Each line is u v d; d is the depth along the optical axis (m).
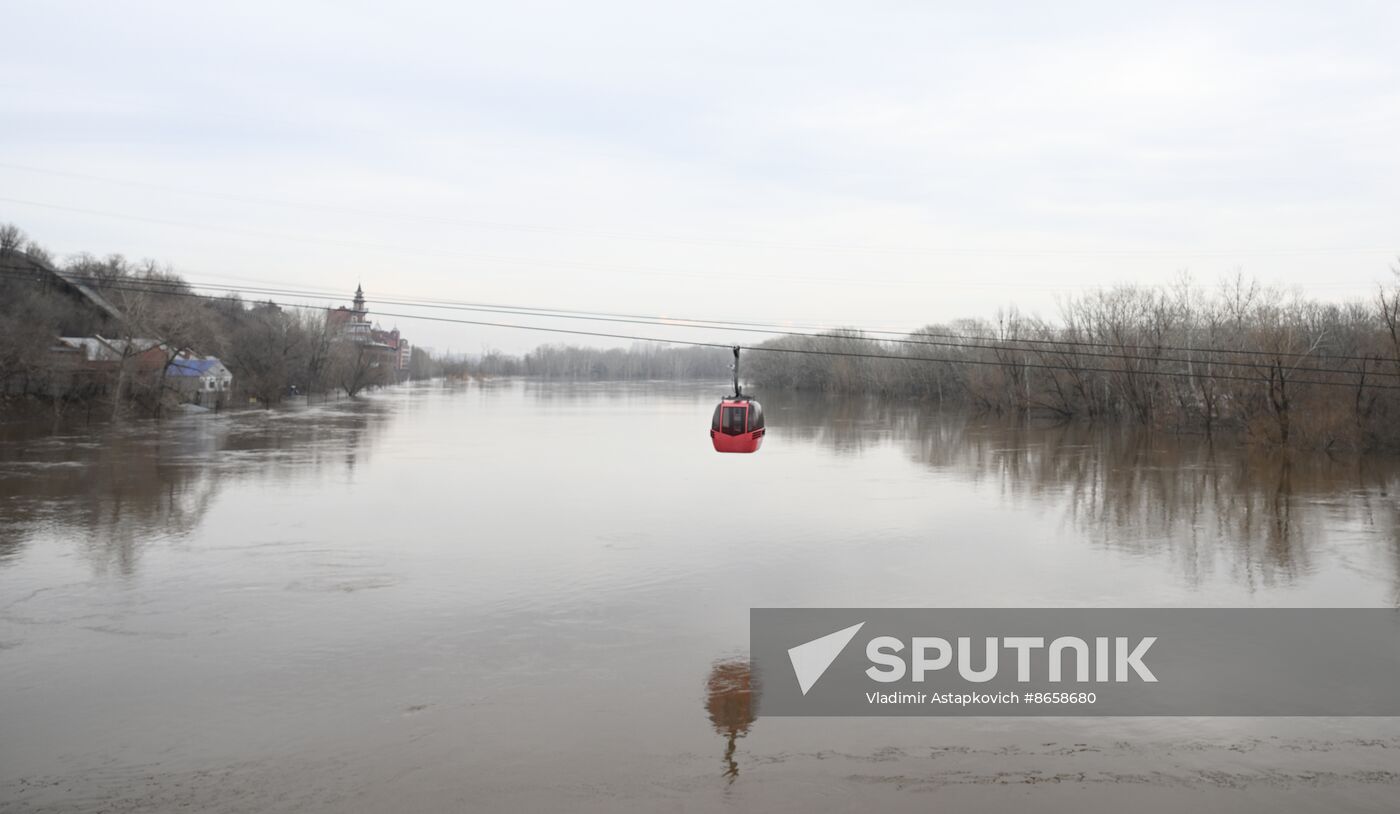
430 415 102.62
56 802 12.59
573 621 21.48
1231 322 74.12
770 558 28.42
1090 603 23.41
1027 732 15.36
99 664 18.14
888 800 12.95
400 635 20.23
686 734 15.12
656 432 79.94
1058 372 92.12
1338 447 59.62
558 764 13.96
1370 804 12.94
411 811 12.48
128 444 59.44
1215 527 34.09
